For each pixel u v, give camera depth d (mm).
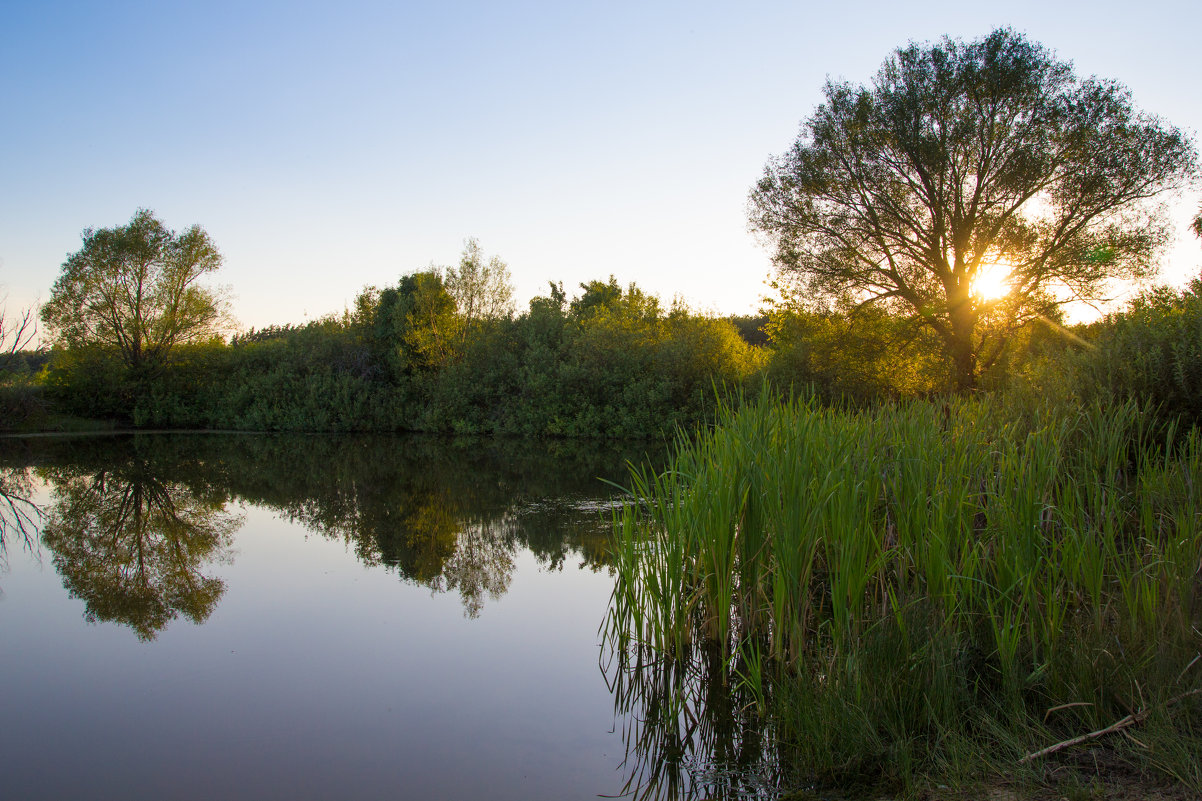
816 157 19953
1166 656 3371
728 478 4863
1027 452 4887
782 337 23656
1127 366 7289
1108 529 3900
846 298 20094
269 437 27266
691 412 25094
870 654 3834
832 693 3588
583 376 27188
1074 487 4605
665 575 4996
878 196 19438
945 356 18609
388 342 33000
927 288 19281
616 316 28625
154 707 4488
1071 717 3383
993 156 18391
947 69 18344
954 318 18562
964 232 18750
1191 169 16609
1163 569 3799
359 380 30938
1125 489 5137
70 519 10922
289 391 30891
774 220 20734
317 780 3611
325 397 30484
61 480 15219
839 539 4457
